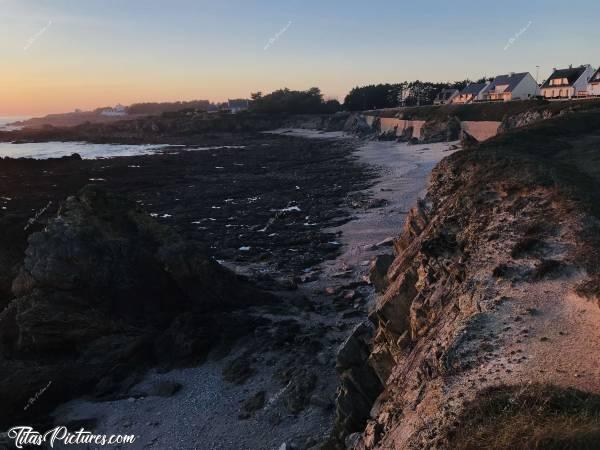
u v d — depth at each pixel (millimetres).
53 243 30250
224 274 34594
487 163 26219
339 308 33062
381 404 15602
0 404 24156
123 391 25719
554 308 13172
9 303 30688
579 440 7648
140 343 28672
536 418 8781
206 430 21797
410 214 27969
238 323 30344
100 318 29219
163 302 32219
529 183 21812
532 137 41750
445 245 19391
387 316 19359
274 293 35875
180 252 33000
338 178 84250
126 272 31688
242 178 88375
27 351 28156
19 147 159000
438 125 121625
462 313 14562
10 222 35094
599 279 13641
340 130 193125
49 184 79688
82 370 27016
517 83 130000
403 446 10742
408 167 89500
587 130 46844
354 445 15734
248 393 24172
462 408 10289
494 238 18047
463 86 179375
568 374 10375
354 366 19844
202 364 27391
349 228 52625
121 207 35250
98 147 155625
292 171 95438
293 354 26953
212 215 61438
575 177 24375
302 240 49469
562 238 16719
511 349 11938
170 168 100750
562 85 110500
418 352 15164
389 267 25500
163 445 21172
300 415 21906
